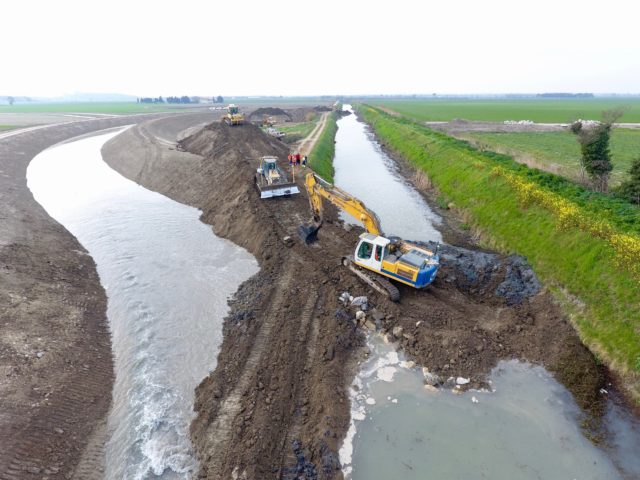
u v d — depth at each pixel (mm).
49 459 12336
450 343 15883
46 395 14398
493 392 14289
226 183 34531
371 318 17719
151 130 67250
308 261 22375
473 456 12008
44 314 18688
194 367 16203
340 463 11812
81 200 37281
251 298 19984
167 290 21656
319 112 118312
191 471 11953
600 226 18984
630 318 15008
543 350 15812
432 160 41750
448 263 21781
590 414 13219
